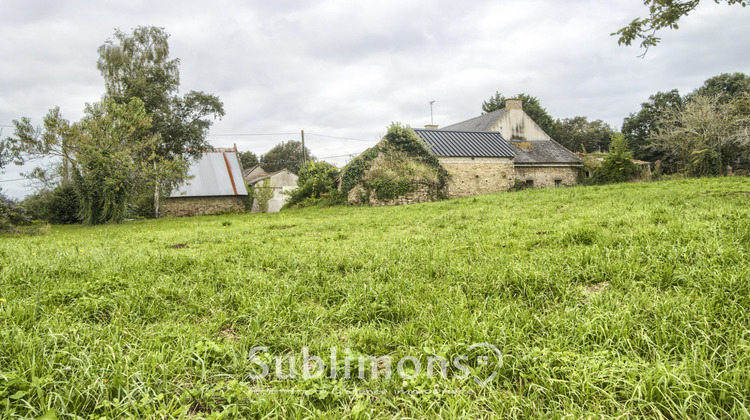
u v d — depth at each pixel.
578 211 10.15
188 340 3.12
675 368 2.40
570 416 2.14
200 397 2.46
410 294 4.26
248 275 5.10
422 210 14.81
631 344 2.86
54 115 21.12
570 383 2.42
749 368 2.39
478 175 27.88
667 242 5.21
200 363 2.79
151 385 2.49
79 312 3.73
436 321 3.40
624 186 17.66
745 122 26.31
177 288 4.53
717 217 6.74
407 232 9.21
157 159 29.70
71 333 3.10
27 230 16.05
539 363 2.67
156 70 29.81
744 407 2.07
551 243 6.27
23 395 2.23
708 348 2.70
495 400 2.33
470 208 13.60
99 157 21.88
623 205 10.10
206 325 3.53
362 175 24.88
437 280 4.75
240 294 4.28
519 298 3.95
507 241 6.66
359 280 4.78
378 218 13.06
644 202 10.41
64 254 6.77
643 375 2.39
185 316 3.78
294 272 5.31
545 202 13.27
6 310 3.52
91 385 2.36
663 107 43.62
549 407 2.29
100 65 29.34
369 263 5.61
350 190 24.95
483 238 7.12
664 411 2.20
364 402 2.36
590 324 3.05
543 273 4.41
